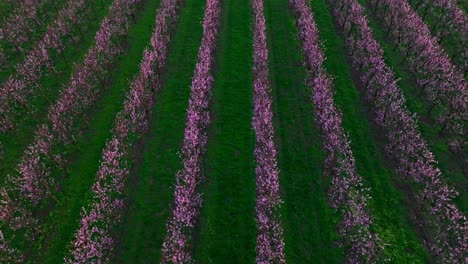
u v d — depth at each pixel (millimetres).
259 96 36969
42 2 50844
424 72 39719
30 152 33281
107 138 35562
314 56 40719
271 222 27938
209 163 33750
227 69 43781
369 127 36688
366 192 31312
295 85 41750
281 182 32281
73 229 28969
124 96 39938
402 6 46938
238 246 28031
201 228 29062
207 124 36844
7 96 37062
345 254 27484
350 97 39969
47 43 42594
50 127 36500
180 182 32000
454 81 38000
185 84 41562
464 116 35062
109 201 29422
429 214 29125
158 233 28828
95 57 41000
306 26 45281
